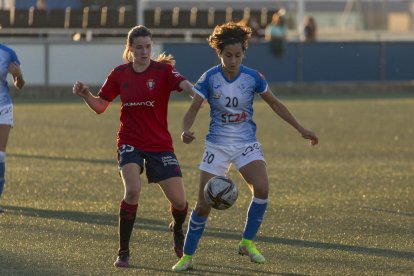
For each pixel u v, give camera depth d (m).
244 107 20.98
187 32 89.88
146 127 21.42
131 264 21.44
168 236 24.67
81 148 44.94
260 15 91.88
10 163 39.53
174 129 53.81
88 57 78.12
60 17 86.50
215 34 20.47
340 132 52.88
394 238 24.73
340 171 37.94
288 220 27.14
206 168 21.02
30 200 30.23
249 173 20.98
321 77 83.00
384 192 32.59
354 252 22.98
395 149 45.62
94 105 21.67
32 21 86.12
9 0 89.38
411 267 21.42
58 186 33.34
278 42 81.50
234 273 20.69
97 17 86.62
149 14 90.19
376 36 115.50
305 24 96.50
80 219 26.95
